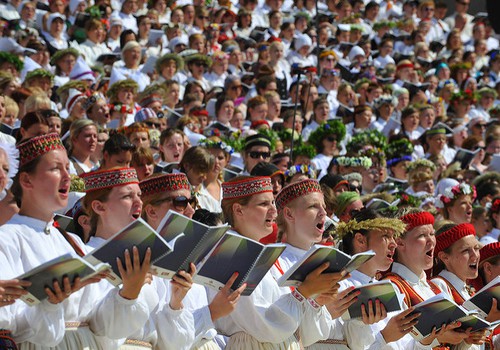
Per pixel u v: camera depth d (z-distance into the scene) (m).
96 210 14.58
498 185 32.25
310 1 60.66
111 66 39.91
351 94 44.03
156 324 14.45
